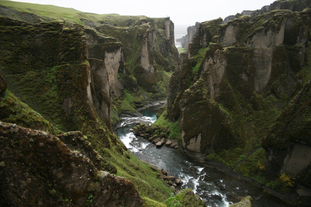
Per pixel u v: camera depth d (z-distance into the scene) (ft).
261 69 135.03
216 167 120.98
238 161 117.39
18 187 28.45
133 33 294.66
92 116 87.61
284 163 96.63
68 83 86.74
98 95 112.68
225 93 134.62
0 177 27.22
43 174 31.01
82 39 92.12
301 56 131.34
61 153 32.12
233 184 105.19
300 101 91.61
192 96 126.93
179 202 57.77
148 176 91.15
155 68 288.71
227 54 134.62
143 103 254.68
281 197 94.43
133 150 140.67
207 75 133.18
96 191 35.40
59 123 82.17
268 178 101.71
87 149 47.21
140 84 275.80
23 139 29.35
